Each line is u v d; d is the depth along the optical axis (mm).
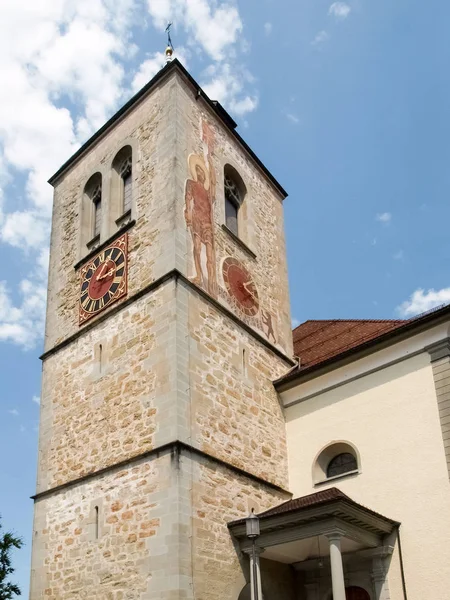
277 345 22125
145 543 15570
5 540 22516
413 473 17281
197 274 19141
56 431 19828
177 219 19188
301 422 20391
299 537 15820
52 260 23594
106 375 18906
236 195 23594
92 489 17609
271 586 17500
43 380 21250
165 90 21922
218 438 17500
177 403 16516
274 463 19500
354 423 19078
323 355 22203
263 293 22422
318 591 17781
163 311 17984
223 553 16078
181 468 15797
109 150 23266
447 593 15609
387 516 17312
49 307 22578
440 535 16203
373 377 19172
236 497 17266
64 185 24938
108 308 19984
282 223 25938
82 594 16500
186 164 20625
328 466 19719
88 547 16906
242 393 19219
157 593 14789
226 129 23656
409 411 17984
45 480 19344
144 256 19500
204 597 15047
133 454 16953
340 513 15367
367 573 17094
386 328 21219
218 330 19125
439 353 17875
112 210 22016
